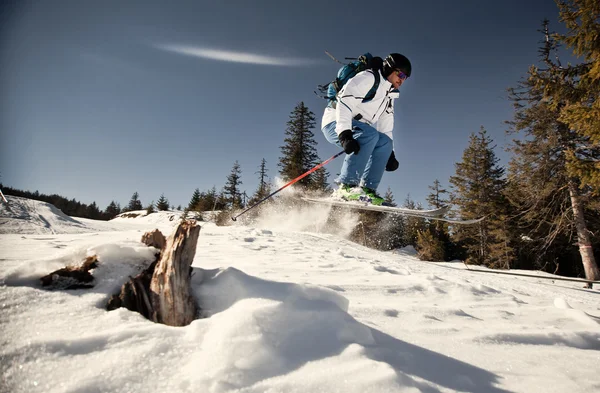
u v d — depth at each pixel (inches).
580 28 268.7
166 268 42.9
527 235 583.5
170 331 34.7
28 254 94.4
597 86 264.4
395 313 67.1
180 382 27.6
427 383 35.1
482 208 719.7
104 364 28.7
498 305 92.6
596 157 395.5
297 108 903.7
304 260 134.0
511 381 41.6
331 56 130.8
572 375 45.1
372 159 130.3
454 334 57.3
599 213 440.8
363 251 294.2
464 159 818.8
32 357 28.5
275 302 40.6
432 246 789.2
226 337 32.8
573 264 565.3
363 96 114.8
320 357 34.3
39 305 37.8
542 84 321.7
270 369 30.8
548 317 82.4
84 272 45.4
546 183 434.9
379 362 34.0
